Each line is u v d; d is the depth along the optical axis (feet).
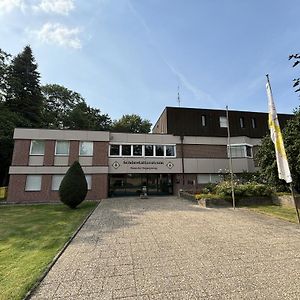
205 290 13.83
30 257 19.81
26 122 99.66
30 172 65.10
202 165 76.69
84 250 21.89
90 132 70.85
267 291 13.53
